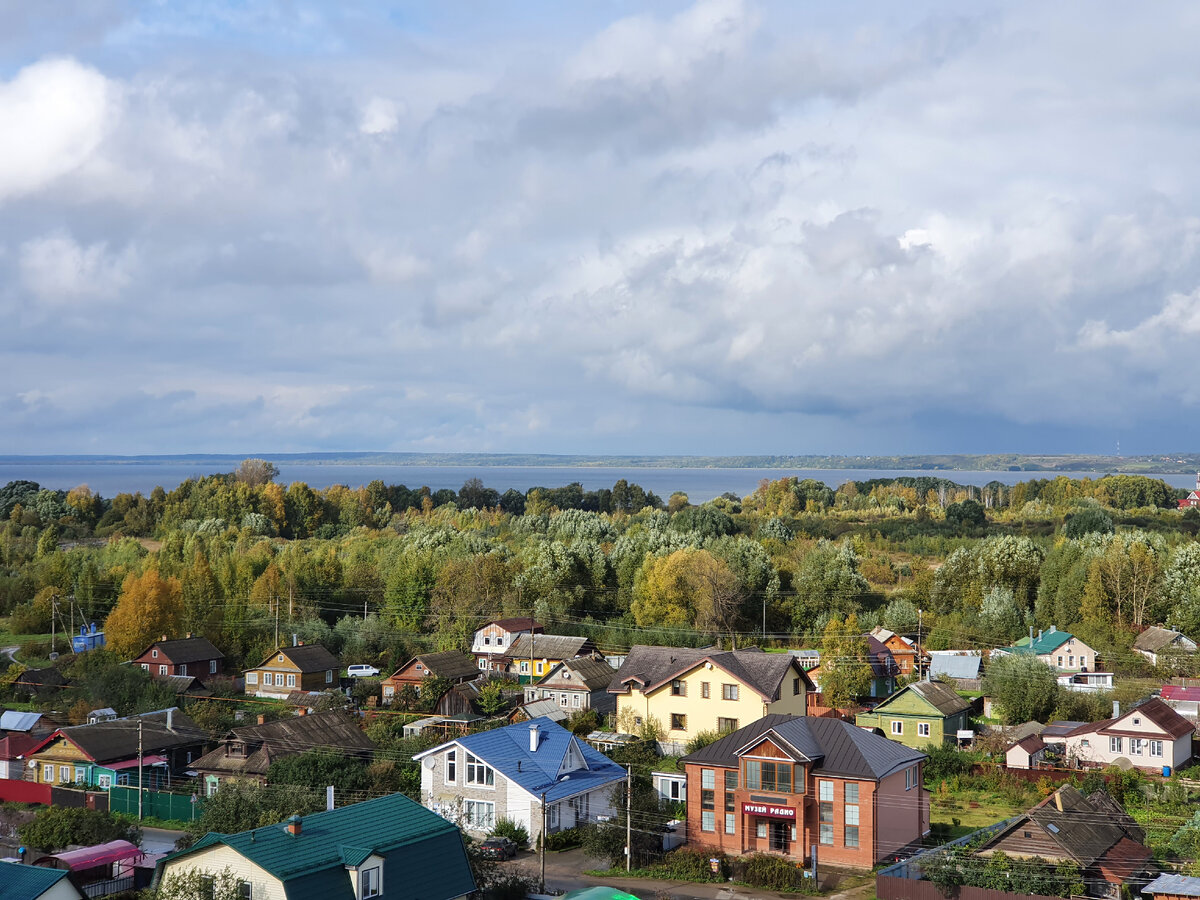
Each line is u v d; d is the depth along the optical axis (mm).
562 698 86500
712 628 112625
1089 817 46438
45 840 48469
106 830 49781
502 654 103438
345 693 90812
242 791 47531
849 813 49344
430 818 39969
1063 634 99438
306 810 44125
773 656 72500
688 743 70312
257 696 93062
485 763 53688
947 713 73125
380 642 107062
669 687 72250
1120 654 100250
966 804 60062
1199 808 55344
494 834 52594
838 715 83688
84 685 85562
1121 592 111500
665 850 51188
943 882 42719
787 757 49844
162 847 52375
